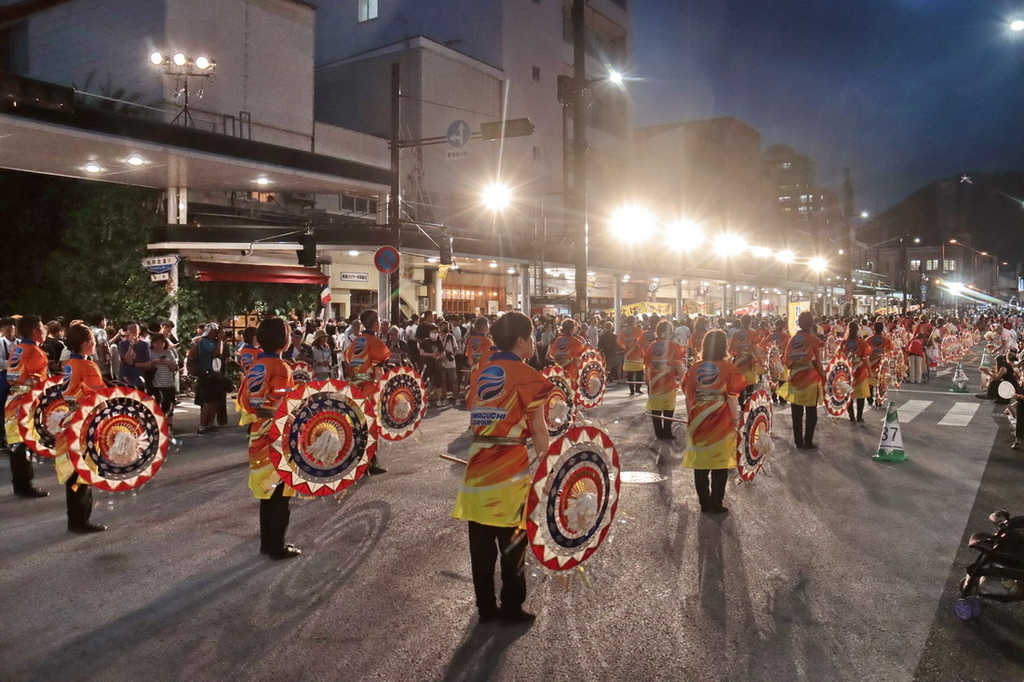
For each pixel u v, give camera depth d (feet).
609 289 145.18
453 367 58.18
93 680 13.64
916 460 33.65
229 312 67.67
